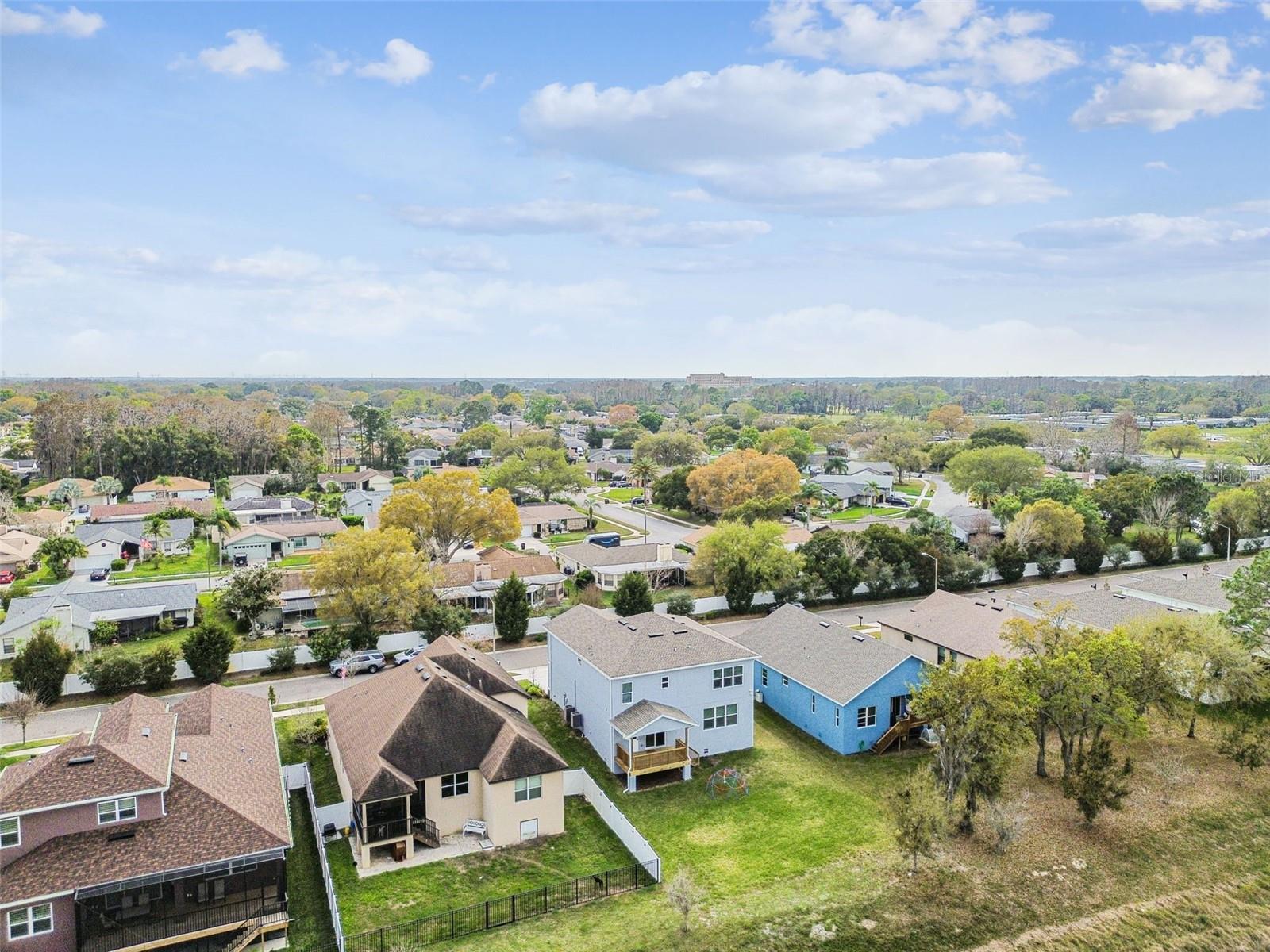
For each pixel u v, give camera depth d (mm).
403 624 62031
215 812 28172
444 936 28125
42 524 98250
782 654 48906
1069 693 36719
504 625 60875
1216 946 28766
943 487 154375
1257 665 44062
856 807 37188
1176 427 178500
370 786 32031
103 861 25984
